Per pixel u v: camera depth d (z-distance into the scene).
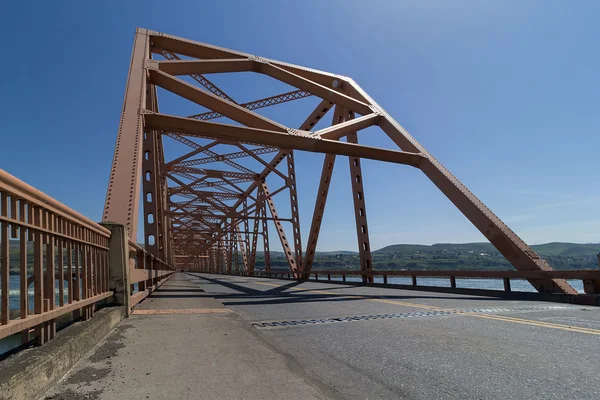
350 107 20.58
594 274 9.93
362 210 20.98
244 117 15.02
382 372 3.87
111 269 6.39
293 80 19.64
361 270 20.36
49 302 3.43
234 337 5.16
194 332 5.41
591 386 3.39
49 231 3.38
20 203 2.88
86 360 3.79
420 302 10.24
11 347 3.47
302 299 11.39
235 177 42.72
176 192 44.62
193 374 3.48
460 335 5.58
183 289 15.30
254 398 2.95
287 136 14.77
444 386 3.46
